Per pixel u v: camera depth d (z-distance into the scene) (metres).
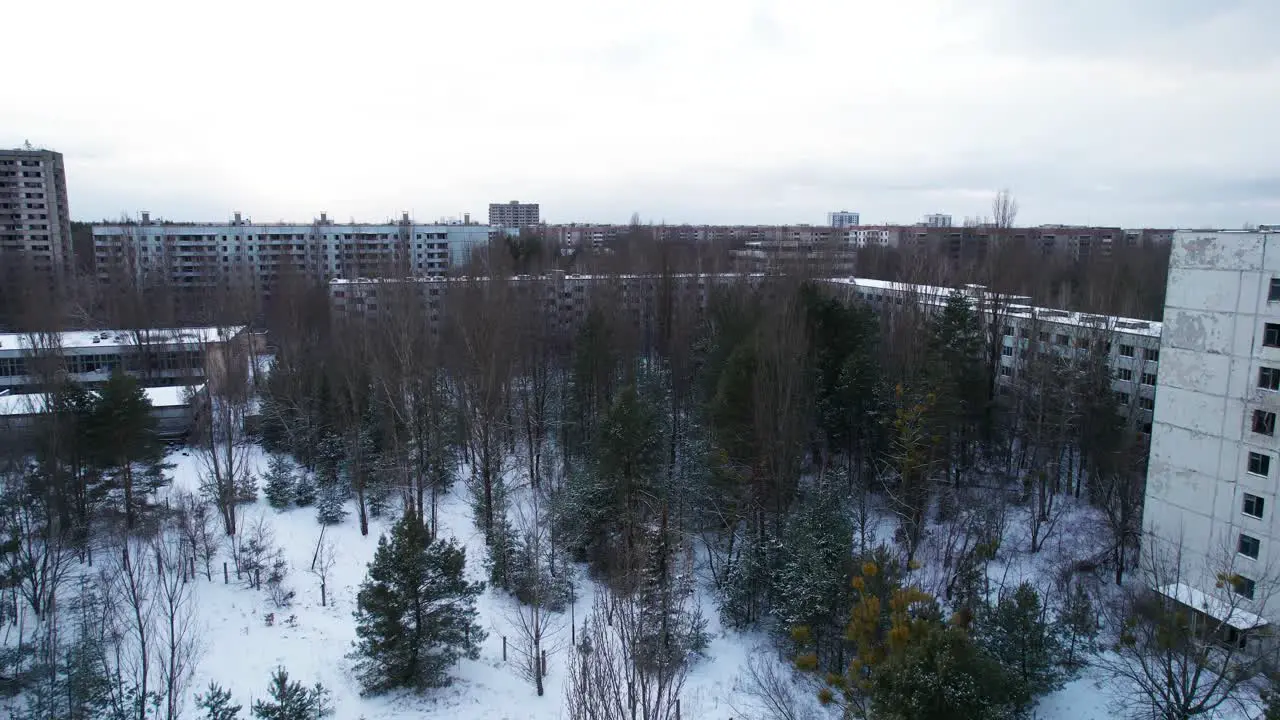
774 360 40.62
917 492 41.44
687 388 60.81
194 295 101.50
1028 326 62.50
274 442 60.34
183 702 26.55
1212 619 33.28
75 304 92.50
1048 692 30.03
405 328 51.91
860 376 45.94
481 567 42.94
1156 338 56.59
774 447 39.50
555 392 64.56
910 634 25.53
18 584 31.98
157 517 43.16
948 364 46.97
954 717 22.23
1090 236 157.50
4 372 71.94
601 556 42.41
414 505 47.72
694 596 40.53
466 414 54.72
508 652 34.41
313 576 40.78
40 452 39.50
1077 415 49.94
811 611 33.72
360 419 53.25
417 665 31.19
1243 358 34.38
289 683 28.41
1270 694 27.28
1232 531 34.97
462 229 141.00
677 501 44.69
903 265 81.94
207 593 37.06
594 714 23.64
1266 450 33.62
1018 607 30.77
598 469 43.19
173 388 68.00
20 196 119.00
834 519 37.34
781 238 173.88
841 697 31.20
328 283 94.62
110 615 31.77
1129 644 31.00
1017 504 49.25
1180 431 37.06
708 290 85.56
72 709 24.30
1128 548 42.84
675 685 31.64
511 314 60.84
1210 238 35.41
